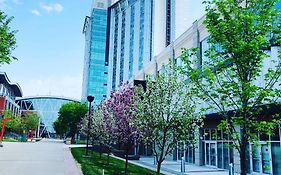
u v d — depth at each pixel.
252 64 8.59
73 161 22.81
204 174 19.89
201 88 9.46
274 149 18.91
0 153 27.08
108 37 142.12
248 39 8.56
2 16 13.59
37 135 124.06
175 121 11.70
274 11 8.91
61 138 128.00
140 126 12.31
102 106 23.86
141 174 17.80
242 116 9.05
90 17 151.12
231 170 17.64
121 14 140.88
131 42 129.50
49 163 20.73
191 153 28.95
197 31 28.05
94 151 35.72
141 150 38.41
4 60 13.47
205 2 9.46
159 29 124.44
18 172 15.95
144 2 128.50
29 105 145.00
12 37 13.76
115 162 24.72
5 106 83.12
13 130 83.94
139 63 121.56
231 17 8.80
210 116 21.86
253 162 20.62
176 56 32.88
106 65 138.12
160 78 12.13
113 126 18.34
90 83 133.00
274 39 8.96
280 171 18.19
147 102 11.95
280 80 8.76
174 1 128.00
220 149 24.28
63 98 157.00
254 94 8.23
